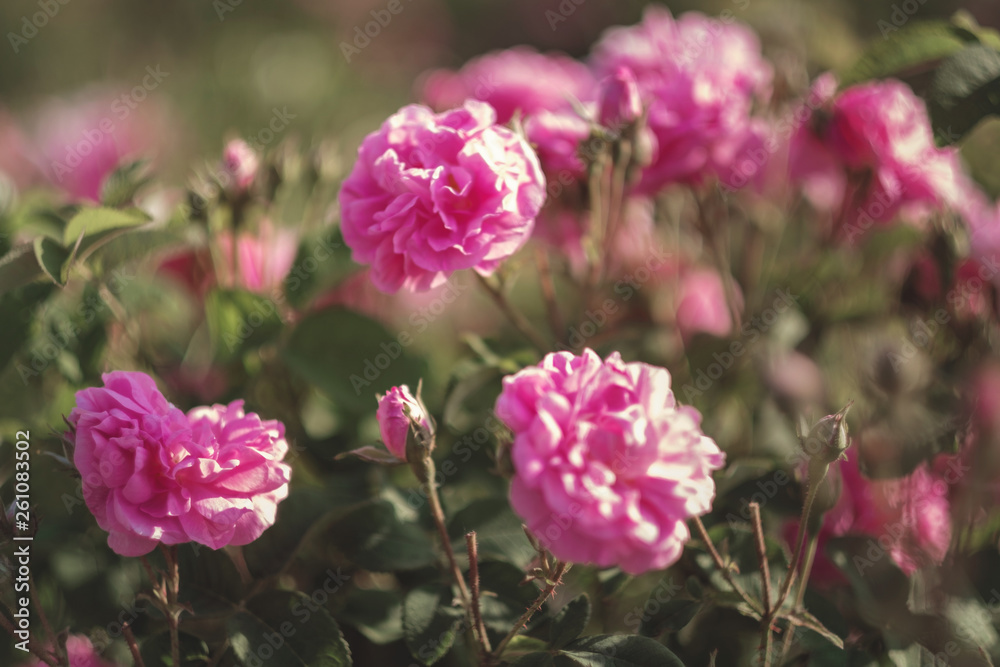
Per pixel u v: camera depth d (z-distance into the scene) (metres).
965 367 0.84
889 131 0.86
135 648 0.72
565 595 0.82
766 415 0.85
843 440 0.69
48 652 0.73
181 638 0.77
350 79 2.69
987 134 0.94
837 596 0.79
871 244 0.92
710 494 0.66
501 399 0.66
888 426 0.81
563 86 0.97
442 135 0.76
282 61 2.61
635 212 0.96
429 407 0.88
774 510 0.80
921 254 0.86
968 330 0.85
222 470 0.69
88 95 1.82
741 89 0.93
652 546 0.65
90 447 0.68
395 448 0.71
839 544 0.77
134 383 0.70
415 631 0.74
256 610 0.75
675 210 0.96
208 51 2.72
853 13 1.76
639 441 0.65
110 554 0.83
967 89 0.77
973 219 0.90
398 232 0.75
